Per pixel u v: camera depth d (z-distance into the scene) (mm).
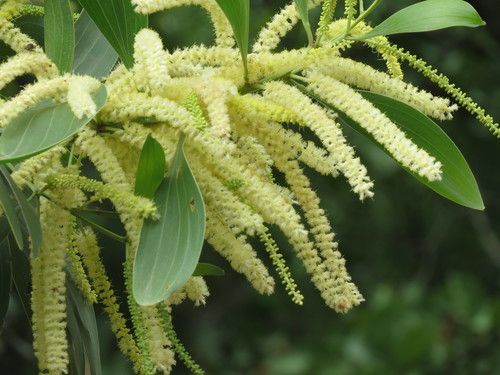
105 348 2010
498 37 2209
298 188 610
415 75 2164
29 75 776
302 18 622
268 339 2285
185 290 650
